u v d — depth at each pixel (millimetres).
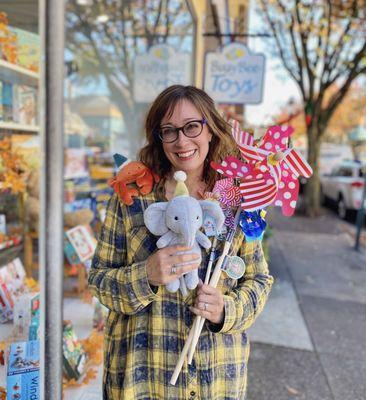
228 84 4250
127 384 1115
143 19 4418
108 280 1110
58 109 945
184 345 1092
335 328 3410
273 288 4383
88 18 4395
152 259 1047
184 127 1134
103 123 5434
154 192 1171
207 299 1056
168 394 1104
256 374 2668
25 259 2461
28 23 2174
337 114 20688
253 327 3381
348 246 6570
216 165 1131
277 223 8648
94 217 3066
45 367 1072
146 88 4547
